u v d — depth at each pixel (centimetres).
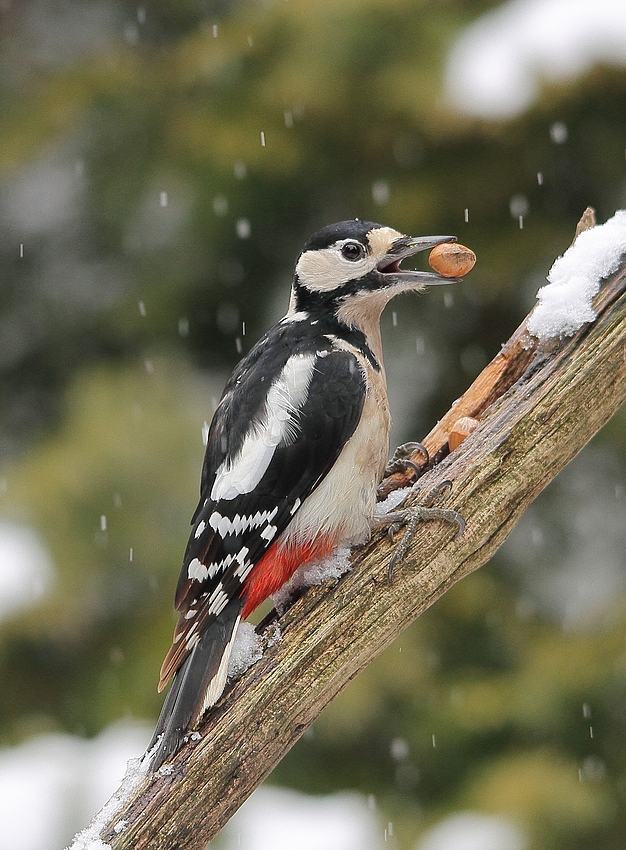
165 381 1371
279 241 1538
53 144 1573
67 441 1294
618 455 1510
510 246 1428
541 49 1345
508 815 1171
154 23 1766
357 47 1391
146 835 536
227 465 633
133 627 1274
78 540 1234
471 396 658
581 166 1438
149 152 1542
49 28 1803
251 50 1469
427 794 1274
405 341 1532
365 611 573
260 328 1573
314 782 1285
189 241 1554
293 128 1439
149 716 1230
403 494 636
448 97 1356
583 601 1470
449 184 1444
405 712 1284
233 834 1167
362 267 679
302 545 610
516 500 581
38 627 1210
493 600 1388
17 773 1141
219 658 567
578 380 580
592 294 588
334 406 629
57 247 1667
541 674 1278
